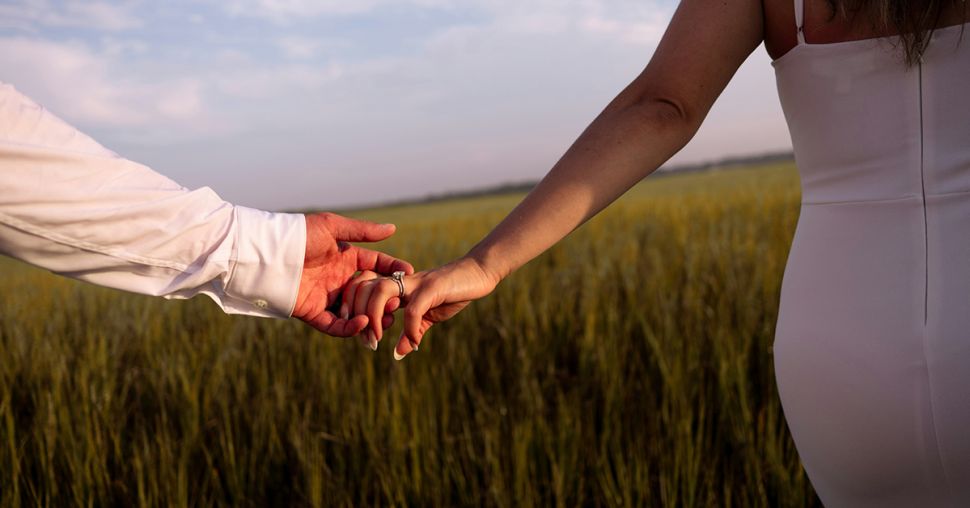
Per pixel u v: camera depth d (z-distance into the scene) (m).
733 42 0.98
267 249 1.24
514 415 2.90
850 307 0.87
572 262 6.01
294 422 2.90
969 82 0.80
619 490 2.36
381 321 1.27
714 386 2.94
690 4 1.01
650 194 23.31
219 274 1.21
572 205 1.02
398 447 2.59
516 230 1.04
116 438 2.74
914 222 0.83
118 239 1.09
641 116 1.00
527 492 2.30
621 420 2.78
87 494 2.52
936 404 0.81
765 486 2.35
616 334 3.61
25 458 2.66
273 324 4.27
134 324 4.52
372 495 2.60
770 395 2.74
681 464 2.34
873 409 0.86
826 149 0.90
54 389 3.01
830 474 0.96
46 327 4.62
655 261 5.25
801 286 0.95
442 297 1.08
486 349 3.80
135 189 1.11
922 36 0.79
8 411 2.71
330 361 3.56
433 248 9.23
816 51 0.89
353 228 1.35
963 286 0.80
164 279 1.18
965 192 0.81
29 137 1.02
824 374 0.90
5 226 1.02
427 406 2.88
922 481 0.86
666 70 0.99
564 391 3.25
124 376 3.64
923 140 0.83
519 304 4.26
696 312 3.78
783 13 0.94
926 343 0.81
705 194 15.94
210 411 3.07
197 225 1.17
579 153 1.02
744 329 3.33
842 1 0.85
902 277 0.84
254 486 2.67
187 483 2.54
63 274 1.10
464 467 2.60
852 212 0.88
